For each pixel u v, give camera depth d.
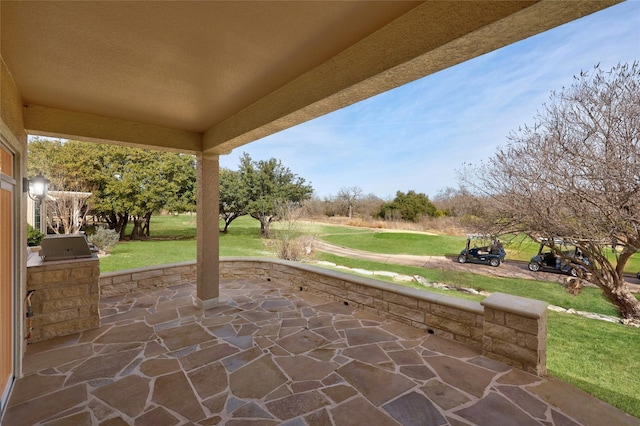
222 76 2.65
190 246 15.86
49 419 2.13
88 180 14.95
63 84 2.75
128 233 20.56
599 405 2.30
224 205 19.11
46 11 1.71
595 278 5.97
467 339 3.34
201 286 4.59
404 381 2.62
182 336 3.58
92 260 3.77
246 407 2.28
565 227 5.68
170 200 16.92
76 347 3.27
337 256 13.19
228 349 3.25
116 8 1.70
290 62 2.41
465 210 8.25
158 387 2.54
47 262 3.56
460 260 10.21
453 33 1.59
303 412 2.22
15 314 2.67
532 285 7.68
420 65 1.86
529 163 6.17
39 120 3.27
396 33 1.86
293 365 2.90
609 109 5.01
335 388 2.52
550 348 4.38
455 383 2.59
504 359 2.91
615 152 4.96
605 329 5.06
